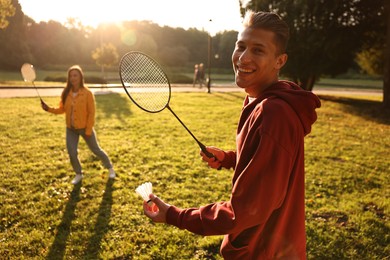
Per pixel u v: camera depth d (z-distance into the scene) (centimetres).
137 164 611
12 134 794
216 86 3039
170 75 3825
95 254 334
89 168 579
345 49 1877
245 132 137
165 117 1139
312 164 664
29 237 353
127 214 413
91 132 509
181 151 714
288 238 146
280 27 133
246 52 136
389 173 624
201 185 519
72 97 493
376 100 2175
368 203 476
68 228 380
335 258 340
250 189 119
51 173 542
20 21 5459
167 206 144
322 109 1598
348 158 717
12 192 462
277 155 119
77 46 6738
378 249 357
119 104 1407
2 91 1725
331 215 432
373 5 1706
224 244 149
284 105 125
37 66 6397
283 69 2111
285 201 138
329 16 1761
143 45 6831
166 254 338
